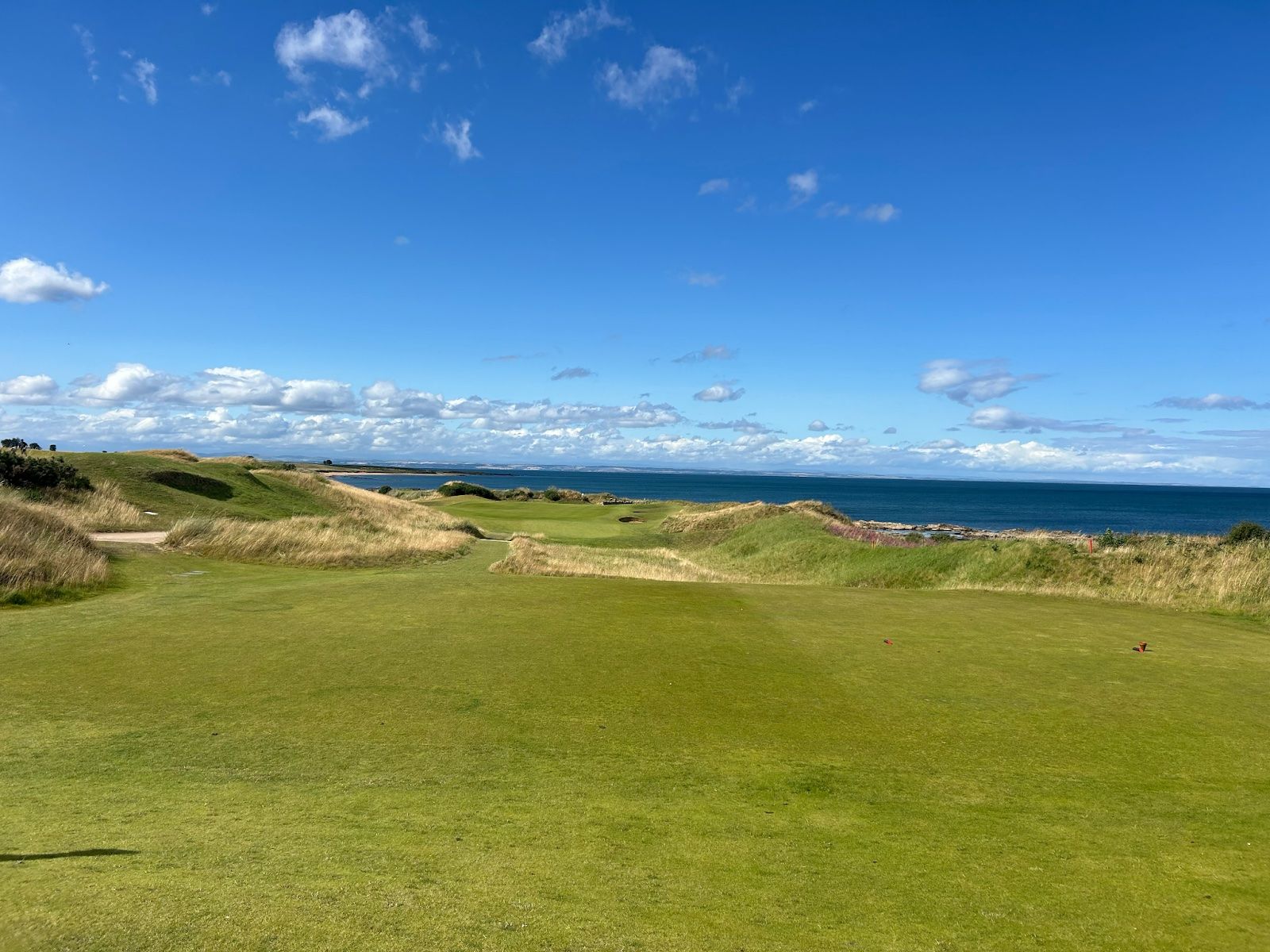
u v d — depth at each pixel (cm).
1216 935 438
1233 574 1797
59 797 609
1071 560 2078
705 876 505
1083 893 492
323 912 399
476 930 394
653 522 5294
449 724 825
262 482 3897
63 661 1027
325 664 1034
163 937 354
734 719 866
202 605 1420
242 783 659
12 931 350
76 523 2019
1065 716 888
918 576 2388
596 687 965
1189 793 687
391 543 2700
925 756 767
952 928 440
